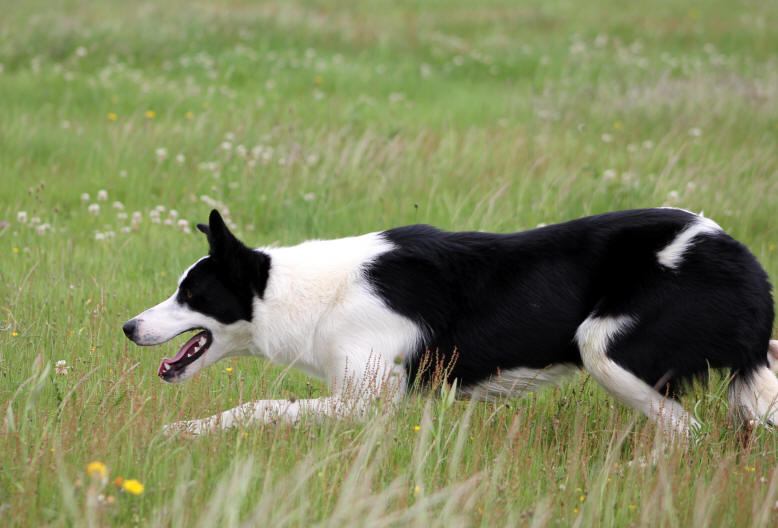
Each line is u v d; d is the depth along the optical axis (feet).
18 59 74.79
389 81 78.84
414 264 22.76
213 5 104.63
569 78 81.35
